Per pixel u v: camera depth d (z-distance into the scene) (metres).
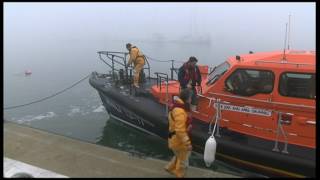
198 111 8.10
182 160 5.34
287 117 7.06
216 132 7.68
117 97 9.97
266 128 7.28
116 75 11.59
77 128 11.73
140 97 9.81
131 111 9.47
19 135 6.82
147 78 11.38
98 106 14.32
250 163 7.21
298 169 6.73
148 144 9.62
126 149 9.69
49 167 5.64
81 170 5.55
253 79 7.36
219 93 7.75
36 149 6.26
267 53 7.96
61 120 12.61
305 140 6.97
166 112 8.77
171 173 5.50
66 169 5.59
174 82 10.17
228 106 7.64
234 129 7.63
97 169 5.59
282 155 6.86
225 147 7.38
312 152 6.89
